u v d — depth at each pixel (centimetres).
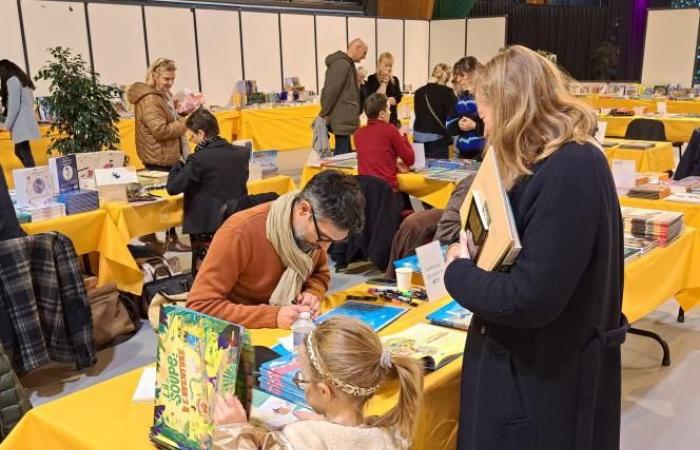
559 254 125
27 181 351
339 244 458
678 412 285
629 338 361
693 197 351
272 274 202
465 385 152
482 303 133
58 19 754
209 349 126
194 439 129
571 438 141
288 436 117
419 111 571
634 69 1515
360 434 120
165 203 395
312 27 1027
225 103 938
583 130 132
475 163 500
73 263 307
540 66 134
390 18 1127
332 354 120
